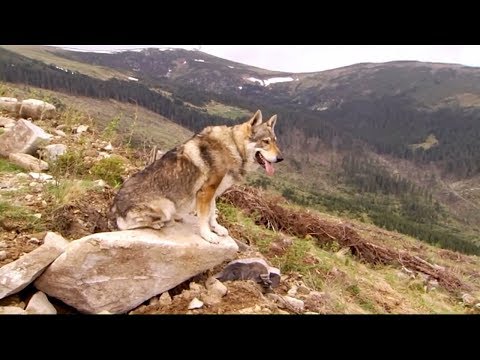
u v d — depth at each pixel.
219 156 2.08
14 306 1.55
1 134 2.98
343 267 3.22
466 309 3.39
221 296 1.88
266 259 2.65
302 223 3.88
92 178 2.73
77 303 1.65
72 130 3.62
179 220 2.14
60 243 1.70
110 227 2.00
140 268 1.72
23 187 2.29
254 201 3.85
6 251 1.72
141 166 3.26
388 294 3.05
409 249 5.92
